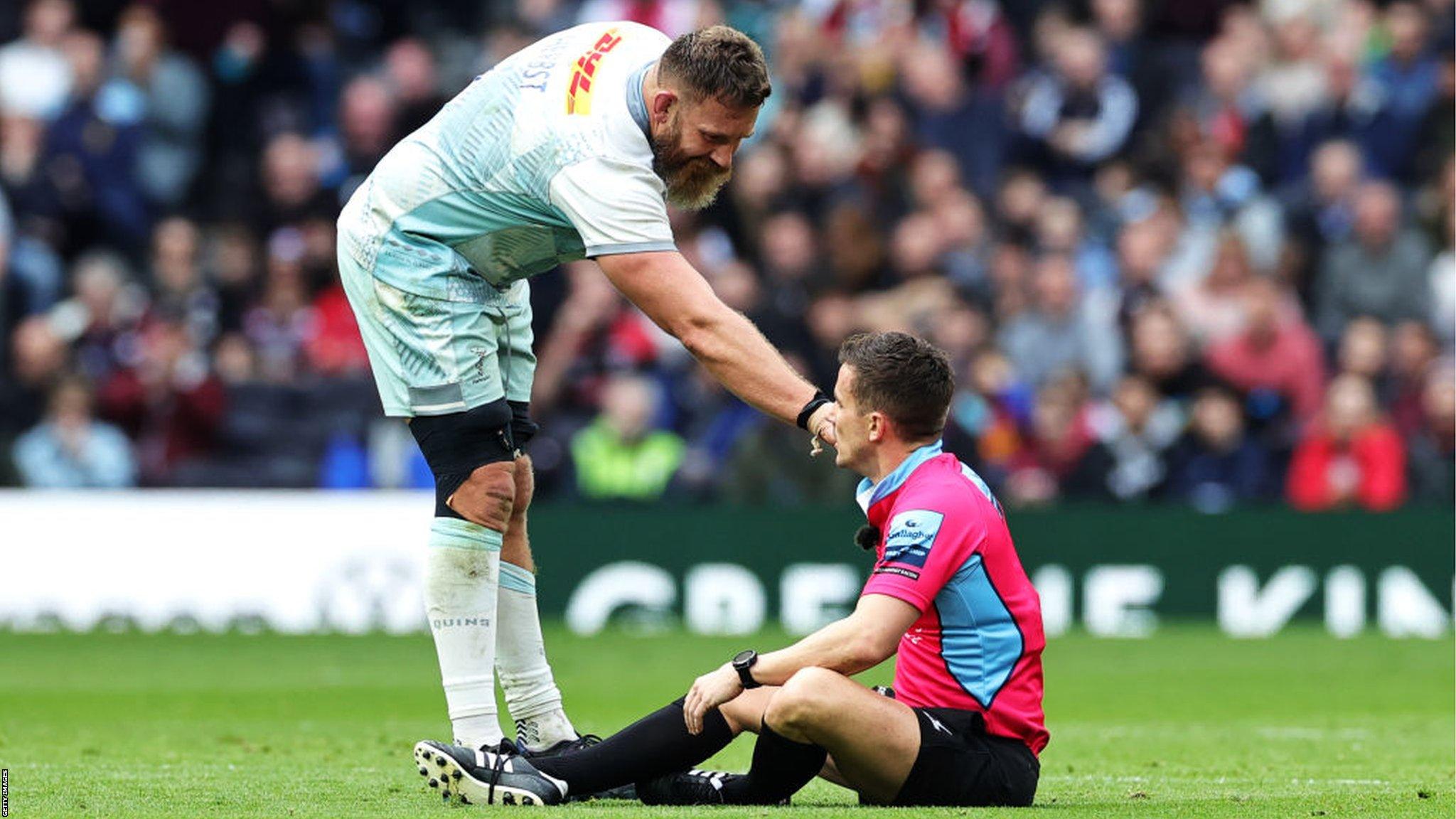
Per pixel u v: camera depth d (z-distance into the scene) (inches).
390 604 2014.0
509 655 864.3
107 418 2101.4
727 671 725.3
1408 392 2214.6
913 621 714.2
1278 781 923.4
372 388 2130.9
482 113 804.0
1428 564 2085.4
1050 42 2546.8
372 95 2352.4
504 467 820.0
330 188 2345.0
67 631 1967.3
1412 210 2445.9
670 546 2046.0
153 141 2417.6
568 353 2139.5
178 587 2003.0
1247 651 1870.1
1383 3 2650.1
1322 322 2364.7
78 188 2335.1
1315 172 2496.3
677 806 743.1
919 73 2480.3
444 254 813.2
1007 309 2255.2
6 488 2069.4
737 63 774.5
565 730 873.5
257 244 2333.9
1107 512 2068.2
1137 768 1000.2
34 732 1189.1
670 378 2154.3
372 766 971.3
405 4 2596.0
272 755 1038.4
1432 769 997.8
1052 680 1617.9
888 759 706.8
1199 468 2140.7
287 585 2007.9
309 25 2516.0
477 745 810.8
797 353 2145.7
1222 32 2640.3
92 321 2208.4
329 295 2206.0
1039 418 2123.5
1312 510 2084.2
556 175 786.2
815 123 2407.7
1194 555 2075.5
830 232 2242.9
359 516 2017.7
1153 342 2180.1
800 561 2046.0
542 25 2513.5
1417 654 1847.9
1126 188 2458.2
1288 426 2182.6
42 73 2439.7
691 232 2295.8
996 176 2481.5
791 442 2065.7
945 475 735.1
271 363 2160.4
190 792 830.5
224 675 1614.2
